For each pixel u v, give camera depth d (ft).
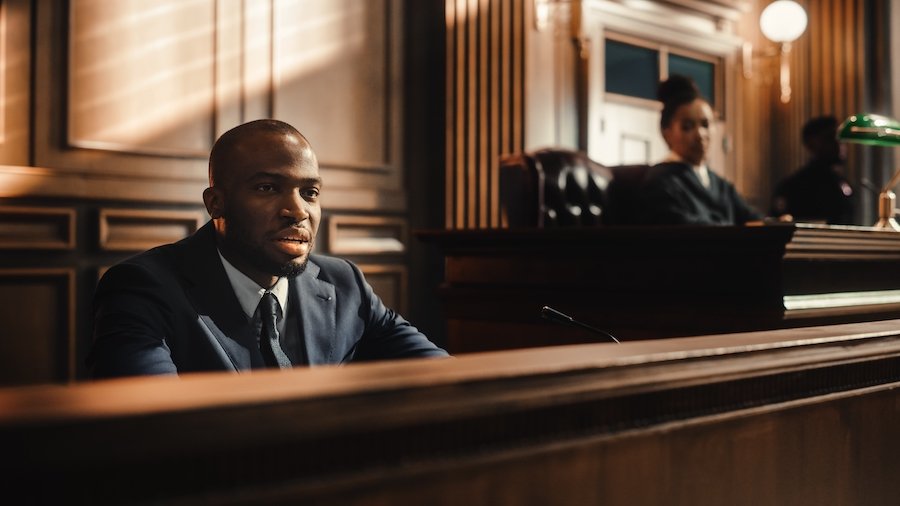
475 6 15.80
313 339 5.63
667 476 3.38
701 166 13.66
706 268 8.96
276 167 5.31
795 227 8.29
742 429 3.76
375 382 2.45
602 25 18.35
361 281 6.17
